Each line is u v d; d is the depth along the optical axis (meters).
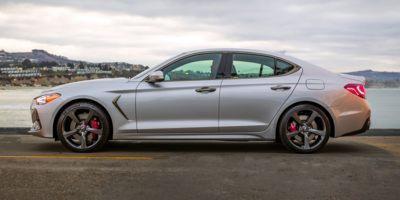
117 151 7.80
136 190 5.22
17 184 5.44
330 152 7.74
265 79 7.64
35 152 7.63
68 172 6.07
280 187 5.38
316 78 7.67
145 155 7.39
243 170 6.25
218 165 6.59
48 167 6.37
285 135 7.55
